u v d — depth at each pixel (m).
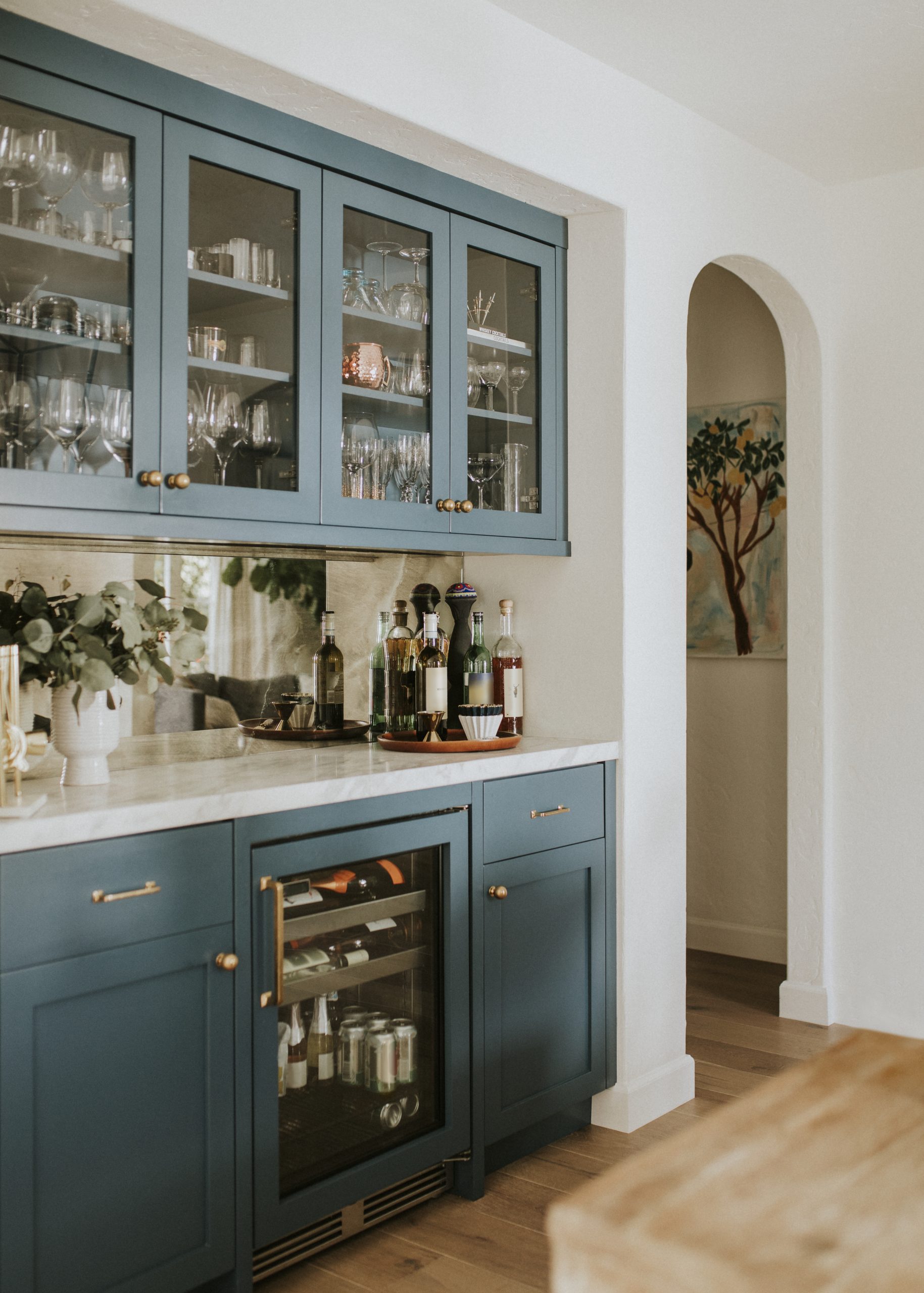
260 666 2.79
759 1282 0.97
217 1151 2.05
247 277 2.28
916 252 3.62
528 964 2.75
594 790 2.95
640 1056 3.05
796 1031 3.69
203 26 1.99
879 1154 1.23
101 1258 1.87
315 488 2.41
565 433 3.11
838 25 2.72
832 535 3.79
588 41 2.79
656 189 3.09
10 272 1.92
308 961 2.24
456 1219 2.53
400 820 2.43
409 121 2.39
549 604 3.16
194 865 2.01
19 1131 1.75
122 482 2.05
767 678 4.43
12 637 2.00
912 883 3.65
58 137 1.97
